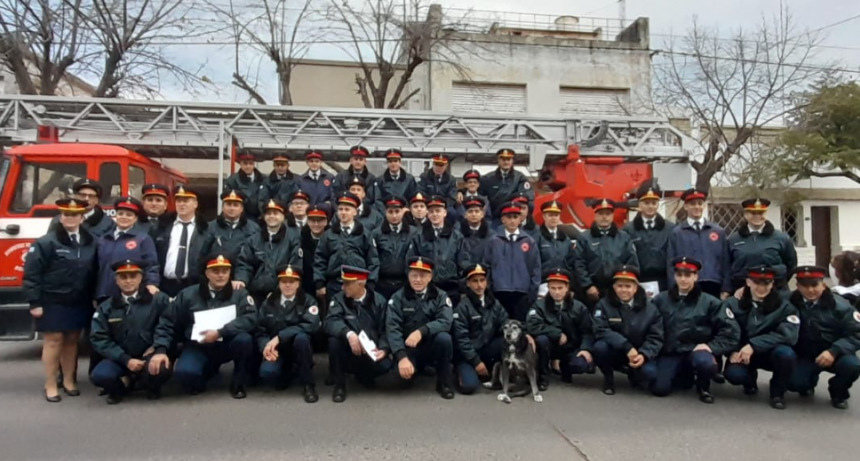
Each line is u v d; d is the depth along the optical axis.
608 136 10.02
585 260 7.04
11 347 8.19
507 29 21.06
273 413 5.40
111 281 5.89
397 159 8.43
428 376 6.74
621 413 5.49
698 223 6.90
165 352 5.63
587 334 6.32
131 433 4.86
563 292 6.30
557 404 5.76
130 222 6.04
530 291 6.88
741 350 5.84
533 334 6.32
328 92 18.95
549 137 9.95
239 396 5.86
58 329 5.70
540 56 19.56
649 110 19.17
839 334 5.67
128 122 8.83
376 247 6.83
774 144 17.75
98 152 7.66
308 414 5.39
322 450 4.52
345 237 6.65
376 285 6.81
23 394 5.95
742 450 4.58
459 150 9.60
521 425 5.12
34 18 13.34
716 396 6.09
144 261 5.93
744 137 17.33
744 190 18.25
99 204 7.03
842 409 5.69
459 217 8.16
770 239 6.57
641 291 6.12
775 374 5.69
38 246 5.63
